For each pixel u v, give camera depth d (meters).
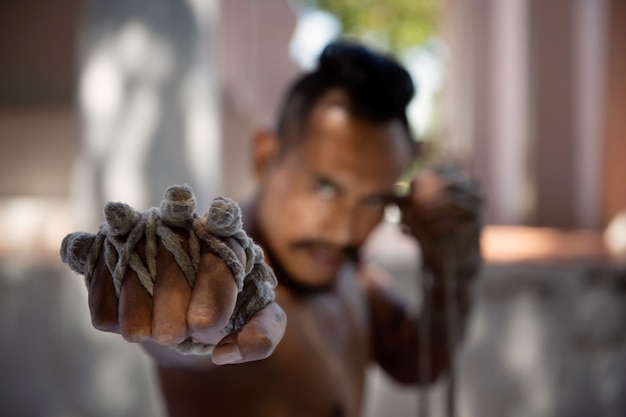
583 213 2.43
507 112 2.60
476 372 1.47
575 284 1.46
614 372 1.46
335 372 0.93
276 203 0.89
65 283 1.45
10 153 2.60
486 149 2.72
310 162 0.87
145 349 0.72
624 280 1.46
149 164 1.39
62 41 2.60
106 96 1.39
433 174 0.95
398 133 0.91
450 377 0.97
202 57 1.40
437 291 1.01
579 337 1.46
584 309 1.46
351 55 0.91
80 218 1.41
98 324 0.45
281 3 2.96
